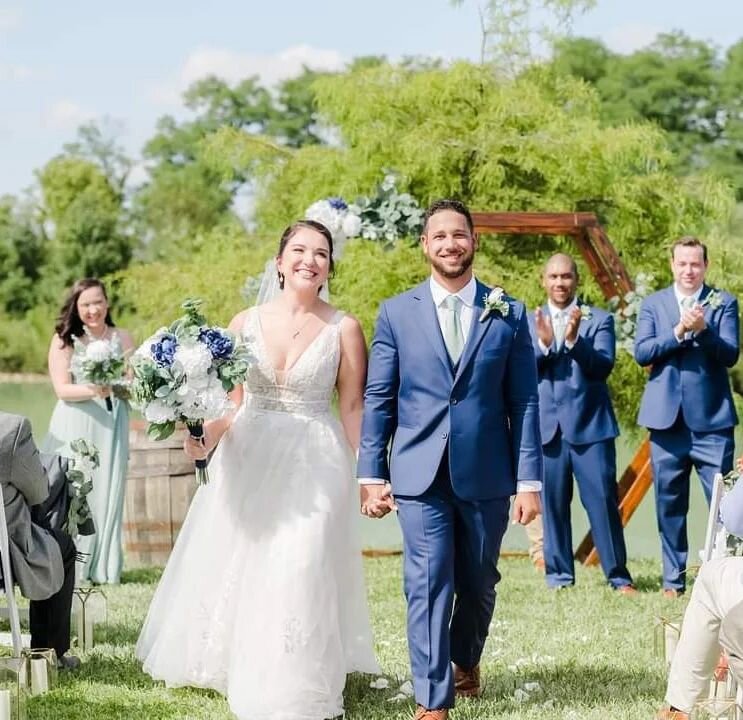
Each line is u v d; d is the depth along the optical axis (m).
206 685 5.40
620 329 9.49
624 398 16.53
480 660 5.89
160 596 5.81
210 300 18.05
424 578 4.96
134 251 45.34
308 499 5.27
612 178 17.64
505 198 17.16
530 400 5.14
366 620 5.59
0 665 4.73
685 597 7.91
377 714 5.13
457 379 5.02
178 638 5.48
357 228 8.66
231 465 5.43
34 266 45.19
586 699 5.34
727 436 7.95
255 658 5.06
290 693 4.97
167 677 5.48
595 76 36.09
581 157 17.03
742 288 17.12
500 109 17.48
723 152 35.03
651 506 16.27
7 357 43.00
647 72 35.50
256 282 9.68
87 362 8.30
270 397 5.43
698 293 8.05
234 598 5.38
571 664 5.95
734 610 4.30
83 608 6.16
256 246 19.36
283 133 45.94
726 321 7.96
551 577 8.41
